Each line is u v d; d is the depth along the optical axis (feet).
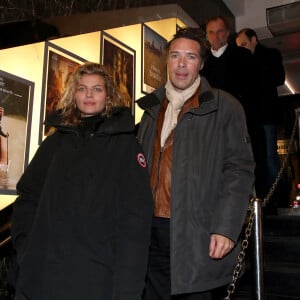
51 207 5.27
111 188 5.25
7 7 9.21
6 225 7.97
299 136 21.66
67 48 11.45
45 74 10.44
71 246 5.03
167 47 6.71
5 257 8.46
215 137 6.02
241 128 6.01
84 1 11.85
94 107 5.74
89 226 5.07
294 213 13.34
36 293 5.00
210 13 19.57
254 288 7.04
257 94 12.34
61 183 5.35
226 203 5.50
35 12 10.00
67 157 5.54
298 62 23.84
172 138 6.30
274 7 20.80
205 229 5.69
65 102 5.97
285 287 8.62
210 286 5.57
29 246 5.21
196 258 5.55
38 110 10.20
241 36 13.74
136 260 4.95
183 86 6.41
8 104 9.25
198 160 5.90
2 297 8.31
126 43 14.34
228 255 5.80
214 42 12.52
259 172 11.66
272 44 22.53
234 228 5.37
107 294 4.96
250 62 12.36
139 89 15.03
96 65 6.05
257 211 7.18
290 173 21.24
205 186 5.82
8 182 9.11
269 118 12.62
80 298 4.85
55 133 6.10
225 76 12.36
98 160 5.41
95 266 4.98
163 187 6.17
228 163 5.86
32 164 5.92
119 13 13.06
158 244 6.16
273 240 9.76
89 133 5.69
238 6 21.44
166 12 15.97
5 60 9.33
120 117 5.67
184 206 5.75
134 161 5.46
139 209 5.17
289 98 24.04
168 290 6.18
